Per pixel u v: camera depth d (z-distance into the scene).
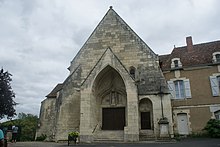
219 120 21.48
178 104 25.48
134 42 22.45
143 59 21.62
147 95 19.78
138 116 17.95
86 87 19.53
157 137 18.14
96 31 23.98
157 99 19.42
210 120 21.77
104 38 23.45
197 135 22.66
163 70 27.12
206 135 22.31
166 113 18.80
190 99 25.12
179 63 26.80
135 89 18.39
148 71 20.98
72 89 21.30
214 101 24.09
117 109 21.00
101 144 15.36
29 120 58.34
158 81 20.22
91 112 19.08
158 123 18.16
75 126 20.17
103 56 20.05
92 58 23.02
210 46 27.84
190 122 24.39
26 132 54.44
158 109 19.11
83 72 22.62
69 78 21.61
